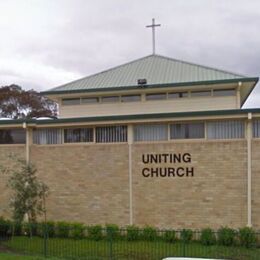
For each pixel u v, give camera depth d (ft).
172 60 83.05
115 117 60.18
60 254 47.80
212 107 69.41
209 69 75.41
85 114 73.41
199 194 57.57
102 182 60.95
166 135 59.41
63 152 62.64
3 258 44.96
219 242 52.60
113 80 75.77
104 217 60.44
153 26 89.92
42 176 63.16
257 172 56.08
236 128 57.31
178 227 57.77
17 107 146.10
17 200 56.18
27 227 57.67
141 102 71.56
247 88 72.13
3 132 65.26
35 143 64.28
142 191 59.36
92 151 61.57
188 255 46.83
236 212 56.24
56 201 62.28
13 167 63.93
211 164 57.47
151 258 45.73
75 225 57.98
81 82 77.00
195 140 58.08
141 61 84.64
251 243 51.78
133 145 59.98
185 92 70.59
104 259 45.39
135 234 55.01
